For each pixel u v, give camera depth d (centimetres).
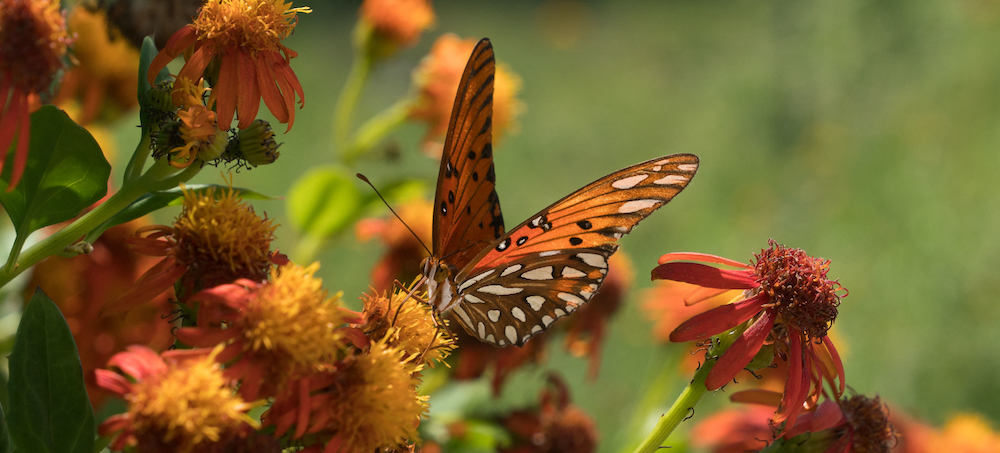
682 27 235
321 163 118
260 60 49
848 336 94
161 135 48
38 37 46
